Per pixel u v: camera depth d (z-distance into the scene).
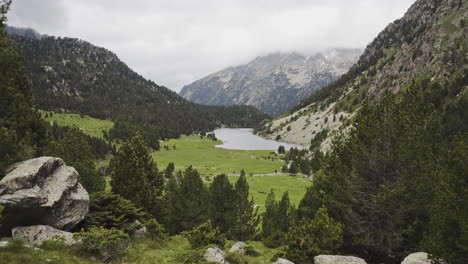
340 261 18.14
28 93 21.70
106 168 97.06
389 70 188.12
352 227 21.28
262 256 23.25
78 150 33.75
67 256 13.99
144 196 29.30
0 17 19.70
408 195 19.23
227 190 36.44
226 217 35.59
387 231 20.22
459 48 119.00
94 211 21.11
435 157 20.03
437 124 21.33
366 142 21.72
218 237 21.47
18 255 11.58
